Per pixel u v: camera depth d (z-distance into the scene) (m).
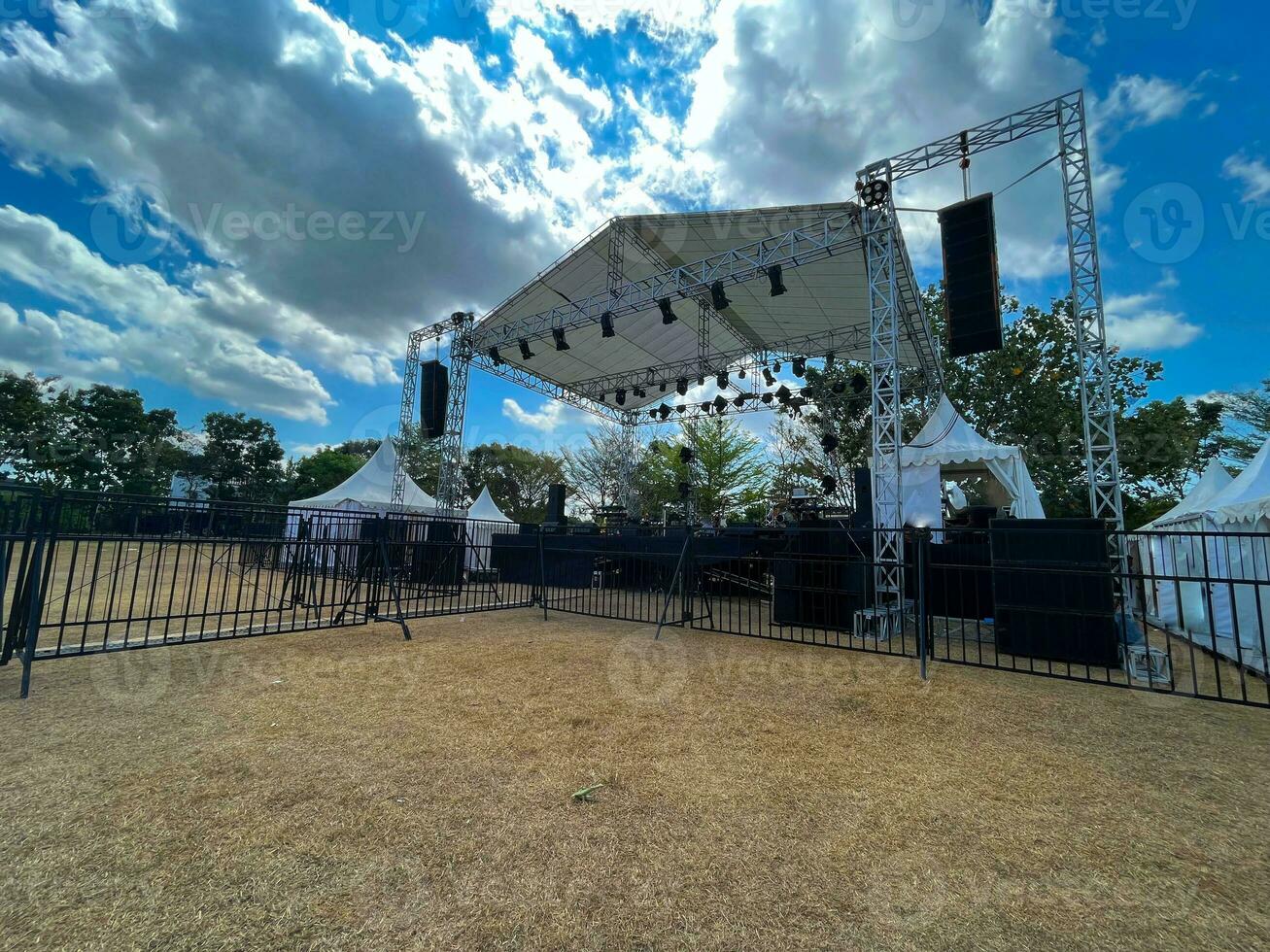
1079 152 6.59
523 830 2.20
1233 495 6.45
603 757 2.94
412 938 1.58
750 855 2.06
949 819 2.37
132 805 2.30
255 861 1.94
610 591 10.85
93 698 3.67
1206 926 1.72
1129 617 5.46
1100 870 2.02
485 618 7.59
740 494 23.12
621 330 14.80
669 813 2.37
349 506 14.43
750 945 1.59
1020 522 5.53
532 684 4.28
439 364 13.59
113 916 1.64
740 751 3.06
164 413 33.41
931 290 18.84
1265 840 2.25
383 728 3.28
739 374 17.06
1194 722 3.71
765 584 9.77
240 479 36.59
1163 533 4.41
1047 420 16.58
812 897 1.82
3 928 1.57
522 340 13.21
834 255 9.77
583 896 1.80
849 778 2.76
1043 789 2.68
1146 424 16.88
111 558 12.86
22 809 2.24
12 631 4.30
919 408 18.11
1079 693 4.34
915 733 3.41
